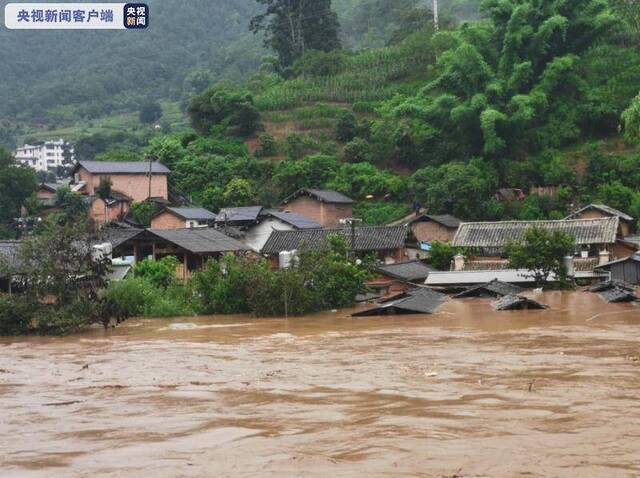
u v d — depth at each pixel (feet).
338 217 263.70
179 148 307.58
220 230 221.05
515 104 279.28
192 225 233.14
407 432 46.52
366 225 262.88
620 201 249.14
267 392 62.59
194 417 53.47
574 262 191.01
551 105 299.17
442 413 51.88
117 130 483.10
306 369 75.66
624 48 331.16
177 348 99.45
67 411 57.52
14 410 58.44
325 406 55.77
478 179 261.44
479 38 305.73
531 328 109.19
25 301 127.03
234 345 101.09
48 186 281.95
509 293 163.43
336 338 105.91
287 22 401.49
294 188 284.61
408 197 276.21
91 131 505.66
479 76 289.53
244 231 232.94
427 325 118.62
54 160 468.75
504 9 298.76
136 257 178.70
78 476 39.32
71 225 143.54
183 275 173.88
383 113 322.96
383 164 306.96
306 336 110.11
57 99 572.51
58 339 119.75
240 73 533.55
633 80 306.96
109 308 132.16
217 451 43.55
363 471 38.42
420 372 70.95
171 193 287.89
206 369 78.28
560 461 39.47
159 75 607.78
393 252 213.05
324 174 286.87
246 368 77.92
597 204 236.02
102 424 52.29
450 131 297.53
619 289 160.76
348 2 573.74
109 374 77.25
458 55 292.40
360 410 53.88
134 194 276.82
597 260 189.88
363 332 112.68
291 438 45.93
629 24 302.04
